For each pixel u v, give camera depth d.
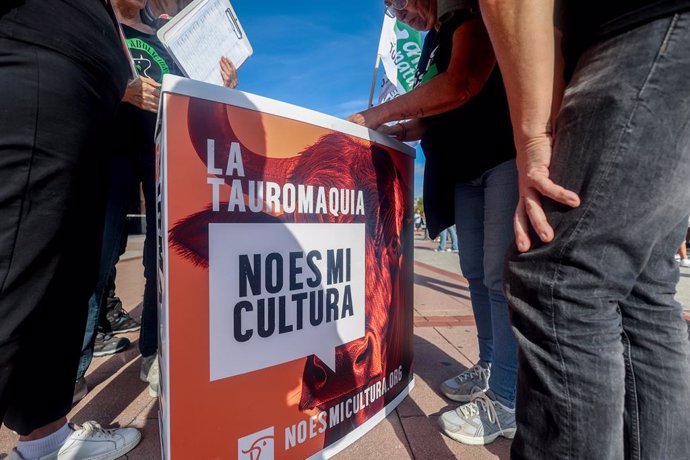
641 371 0.80
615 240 0.64
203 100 0.88
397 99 1.44
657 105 0.62
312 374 1.14
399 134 1.80
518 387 0.77
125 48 1.25
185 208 0.86
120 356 2.07
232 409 0.96
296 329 1.09
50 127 0.80
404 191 1.54
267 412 1.03
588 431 0.66
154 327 1.69
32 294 0.82
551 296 0.69
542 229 0.69
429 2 1.68
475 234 1.61
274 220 1.03
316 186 1.14
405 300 1.59
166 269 0.84
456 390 1.61
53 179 0.82
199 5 1.46
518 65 0.71
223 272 0.93
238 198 0.95
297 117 1.08
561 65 0.82
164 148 0.83
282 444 1.07
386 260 1.44
